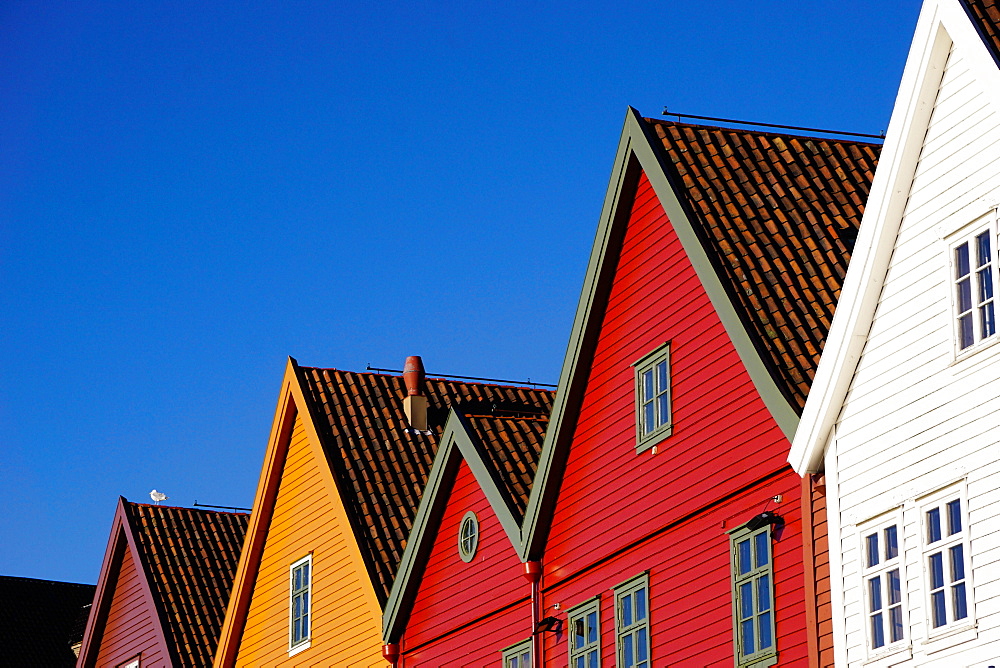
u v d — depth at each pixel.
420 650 27.30
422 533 27.61
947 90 17.45
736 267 20.55
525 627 24.47
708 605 20.22
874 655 17.27
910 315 17.58
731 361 20.36
